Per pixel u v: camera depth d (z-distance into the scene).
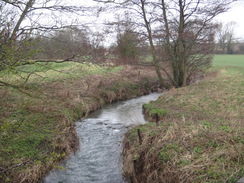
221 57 59.88
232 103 11.54
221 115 9.63
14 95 9.29
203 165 5.21
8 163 6.48
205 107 11.36
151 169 6.26
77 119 12.45
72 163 7.84
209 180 4.70
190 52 18.34
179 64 19.38
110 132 10.62
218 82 19.27
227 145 5.84
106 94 17.17
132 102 17.25
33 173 6.54
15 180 6.11
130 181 6.84
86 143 9.45
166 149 6.40
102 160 8.03
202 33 17.33
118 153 8.43
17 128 5.47
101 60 8.52
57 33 7.25
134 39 18.03
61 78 15.62
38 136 8.16
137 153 7.12
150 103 14.62
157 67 19.84
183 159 5.70
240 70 30.39
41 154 7.36
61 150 8.20
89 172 7.32
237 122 7.84
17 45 5.60
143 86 21.58
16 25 6.05
